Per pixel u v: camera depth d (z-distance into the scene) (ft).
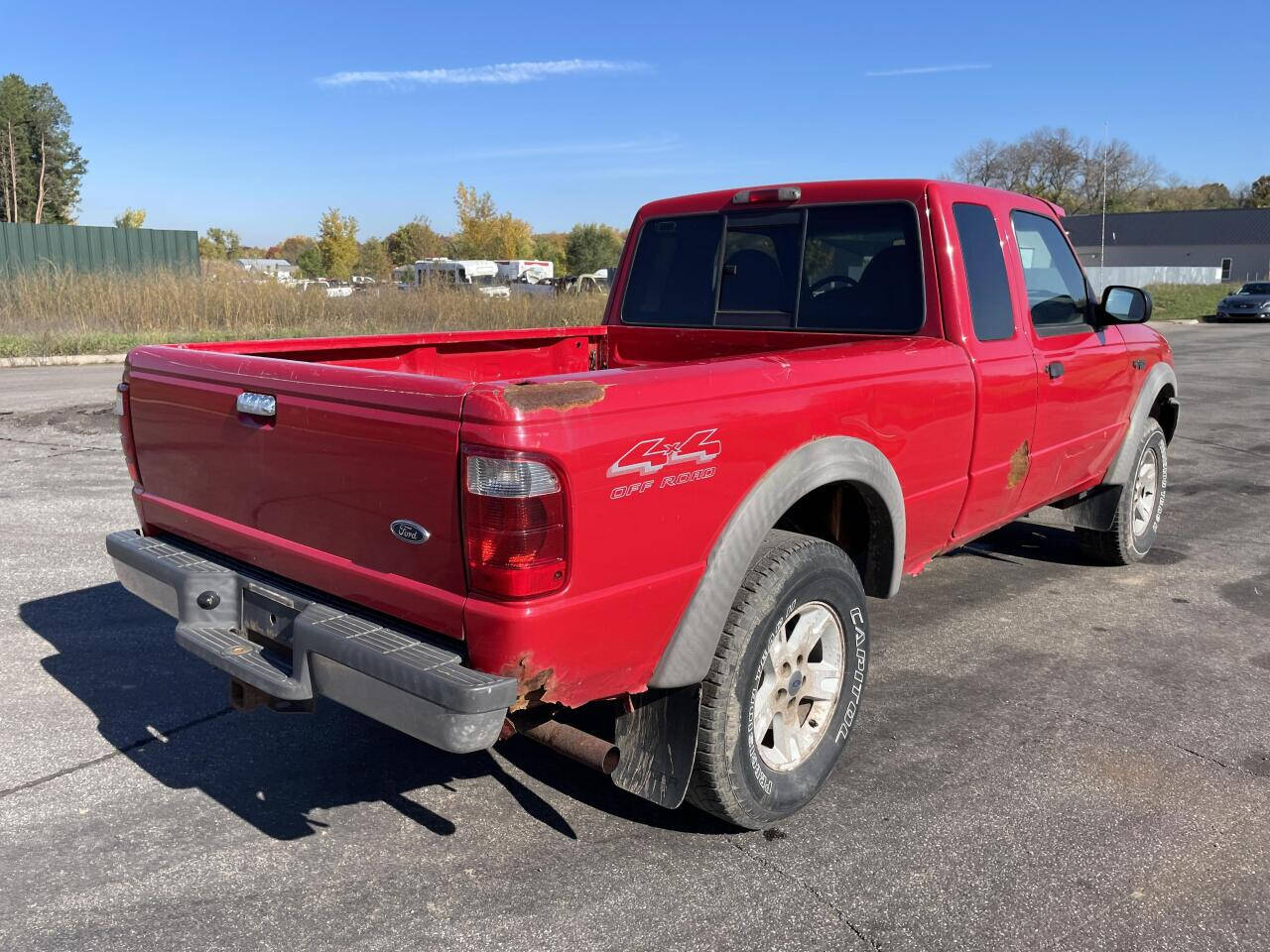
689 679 9.19
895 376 11.32
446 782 11.45
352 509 8.79
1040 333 14.83
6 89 229.04
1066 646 15.69
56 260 79.92
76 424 32.91
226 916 8.95
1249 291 116.37
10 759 11.79
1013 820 10.64
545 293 94.79
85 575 18.22
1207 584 18.83
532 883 9.51
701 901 9.22
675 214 15.99
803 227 14.29
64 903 9.10
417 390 8.05
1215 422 38.93
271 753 12.09
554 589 7.87
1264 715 13.23
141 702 13.35
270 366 9.41
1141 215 277.03
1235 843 10.23
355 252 201.46
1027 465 14.57
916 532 12.37
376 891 9.37
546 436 7.63
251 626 10.16
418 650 8.19
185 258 92.58
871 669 14.71
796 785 10.42
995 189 14.46
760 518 9.43
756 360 9.82
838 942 8.68
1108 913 9.11
